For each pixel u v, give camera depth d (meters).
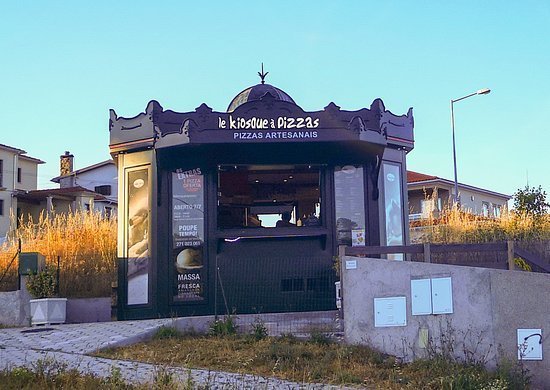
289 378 13.18
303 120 21.78
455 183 39.94
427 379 12.73
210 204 22.50
